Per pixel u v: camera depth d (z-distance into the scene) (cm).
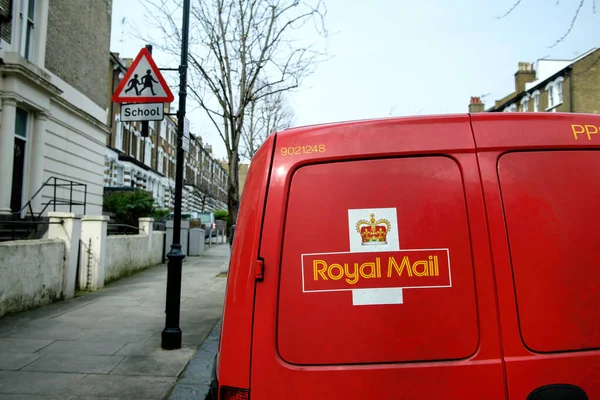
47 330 620
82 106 1684
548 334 184
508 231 190
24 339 576
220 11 1088
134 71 571
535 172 197
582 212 195
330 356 181
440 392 179
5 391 411
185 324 671
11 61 1193
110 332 618
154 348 550
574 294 188
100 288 950
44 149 1402
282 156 198
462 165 195
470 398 178
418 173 194
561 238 191
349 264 186
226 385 185
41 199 1391
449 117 202
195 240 1744
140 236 1258
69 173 1578
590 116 208
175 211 570
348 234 189
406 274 186
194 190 4597
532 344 183
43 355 515
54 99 1443
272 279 186
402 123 200
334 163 196
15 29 1280
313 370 180
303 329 183
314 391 178
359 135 199
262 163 200
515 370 180
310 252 188
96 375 457
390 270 186
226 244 2591
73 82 1628
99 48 1845
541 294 186
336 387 178
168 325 552
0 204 1182
